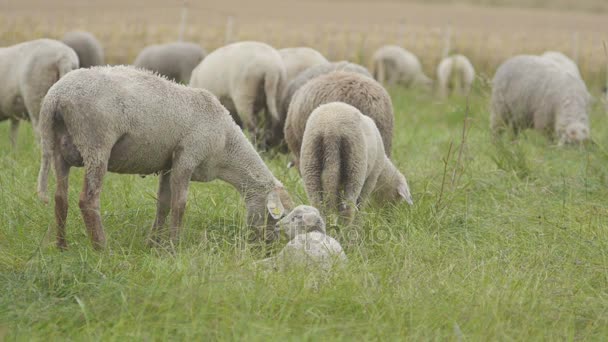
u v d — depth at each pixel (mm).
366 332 19141
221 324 18594
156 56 58188
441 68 76562
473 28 125188
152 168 25078
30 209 26969
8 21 95812
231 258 23016
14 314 19250
